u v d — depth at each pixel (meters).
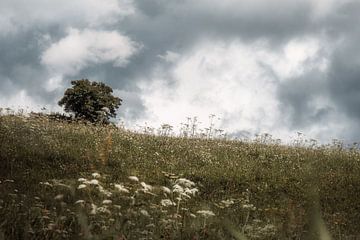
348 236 7.82
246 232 6.61
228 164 16.64
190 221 6.64
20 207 7.15
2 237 4.76
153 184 13.11
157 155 16.95
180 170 15.07
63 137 18.52
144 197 9.63
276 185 13.82
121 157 15.71
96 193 8.77
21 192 9.27
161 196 10.32
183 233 6.19
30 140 16.42
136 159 15.92
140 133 22.31
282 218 8.51
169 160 16.53
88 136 19.06
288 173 15.41
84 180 6.14
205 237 5.72
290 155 18.73
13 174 11.80
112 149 16.42
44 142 16.45
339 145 21.14
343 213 11.06
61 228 5.91
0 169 12.27
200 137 23.36
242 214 9.39
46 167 13.30
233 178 14.72
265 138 23.00
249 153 19.33
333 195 12.98
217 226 5.91
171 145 19.30
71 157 14.76
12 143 15.72
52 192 8.32
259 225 7.97
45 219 6.24
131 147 17.97
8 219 6.09
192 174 14.55
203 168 15.64
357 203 12.45
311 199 0.97
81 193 7.91
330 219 9.98
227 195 12.64
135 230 5.76
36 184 10.59
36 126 19.55
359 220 10.40
